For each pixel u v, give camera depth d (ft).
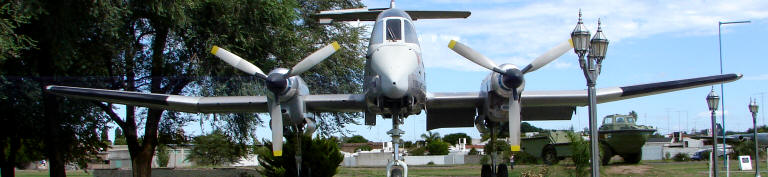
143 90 51.31
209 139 65.26
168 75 49.29
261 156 48.24
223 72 47.37
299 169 38.06
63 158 49.93
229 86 49.16
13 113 46.83
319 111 39.83
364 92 35.19
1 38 35.01
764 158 106.63
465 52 33.91
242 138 53.47
